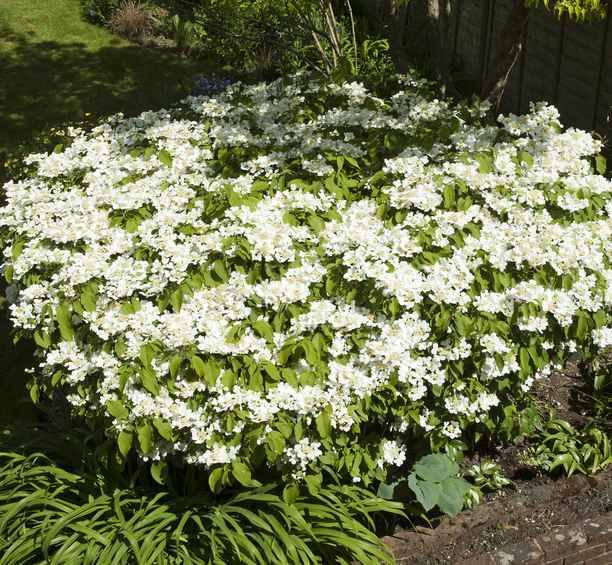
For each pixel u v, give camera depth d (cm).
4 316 637
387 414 425
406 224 417
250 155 479
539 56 851
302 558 369
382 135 486
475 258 416
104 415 396
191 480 421
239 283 396
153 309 395
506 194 438
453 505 419
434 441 425
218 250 399
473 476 455
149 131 497
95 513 396
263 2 783
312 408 378
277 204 432
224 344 379
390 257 404
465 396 416
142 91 1043
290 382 380
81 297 398
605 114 736
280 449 371
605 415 496
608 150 655
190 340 380
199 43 1123
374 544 397
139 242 423
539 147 466
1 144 920
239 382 382
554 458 459
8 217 451
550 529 434
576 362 542
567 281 417
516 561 417
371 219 428
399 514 427
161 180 457
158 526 378
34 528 384
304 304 395
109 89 1047
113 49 1145
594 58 748
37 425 478
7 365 591
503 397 446
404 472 439
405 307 399
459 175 436
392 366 390
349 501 410
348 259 400
